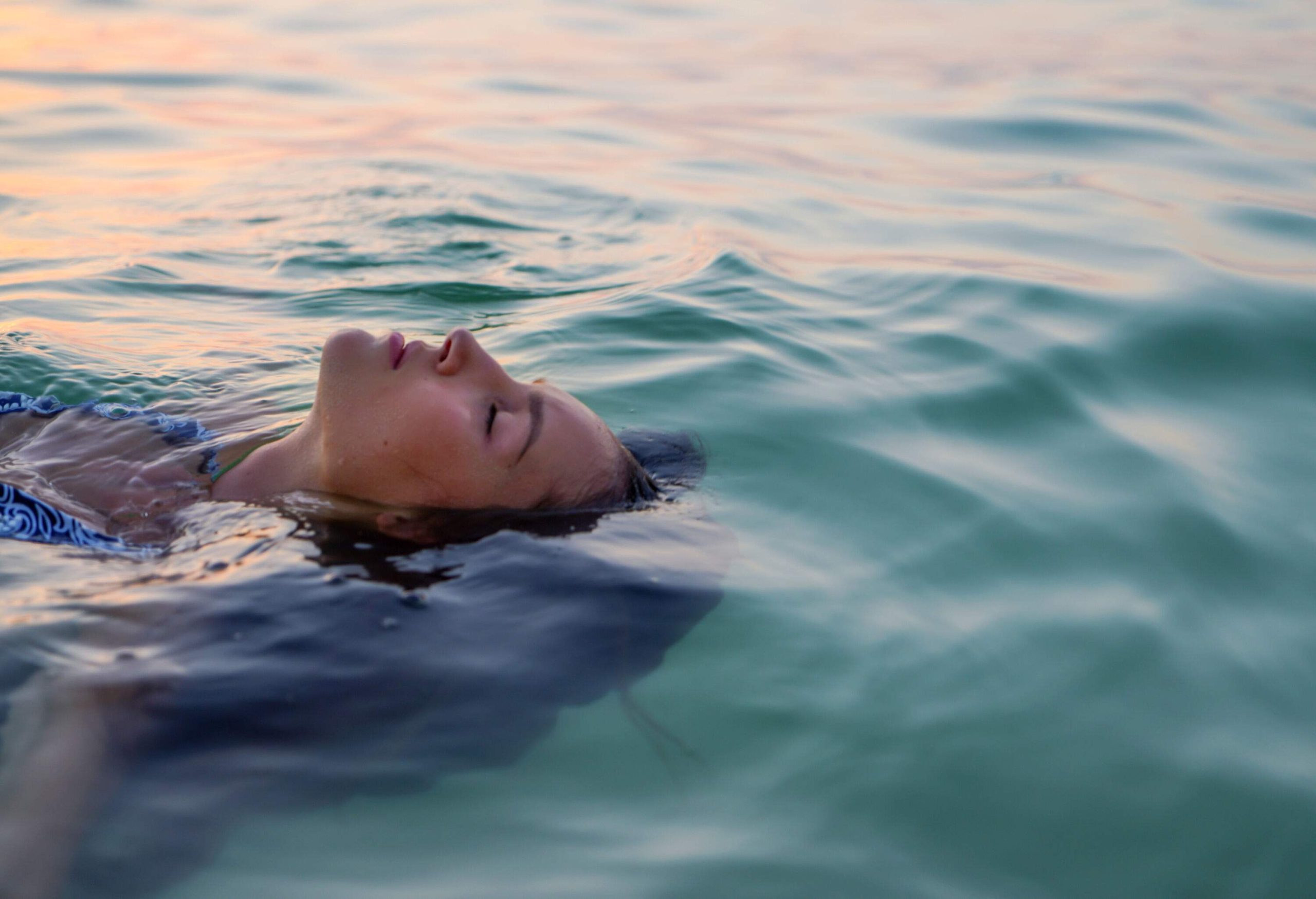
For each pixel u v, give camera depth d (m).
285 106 9.31
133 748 1.78
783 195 6.65
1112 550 2.68
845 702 2.06
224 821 1.68
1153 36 12.54
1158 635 2.35
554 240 5.89
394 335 2.62
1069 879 1.72
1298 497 3.05
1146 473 3.08
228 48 11.66
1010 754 1.96
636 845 1.70
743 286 4.68
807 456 3.08
